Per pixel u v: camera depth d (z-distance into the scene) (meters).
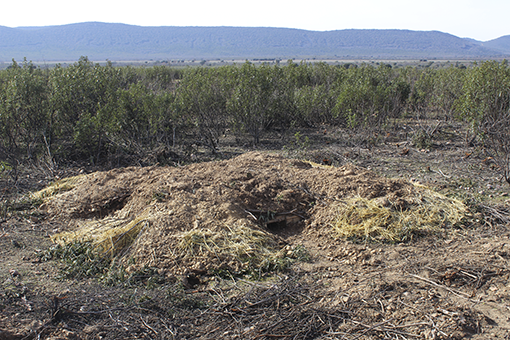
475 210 5.95
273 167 6.74
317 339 3.34
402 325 3.44
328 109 14.08
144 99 10.09
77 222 5.66
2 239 5.10
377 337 3.32
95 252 4.64
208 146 10.77
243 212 5.36
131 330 3.45
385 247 4.98
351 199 5.71
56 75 11.54
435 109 16.39
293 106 13.59
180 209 5.05
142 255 4.54
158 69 23.36
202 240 4.64
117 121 9.42
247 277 4.32
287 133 12.95
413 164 9.05
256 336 3.37
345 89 13.18
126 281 4.16
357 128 12.36
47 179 7.88
